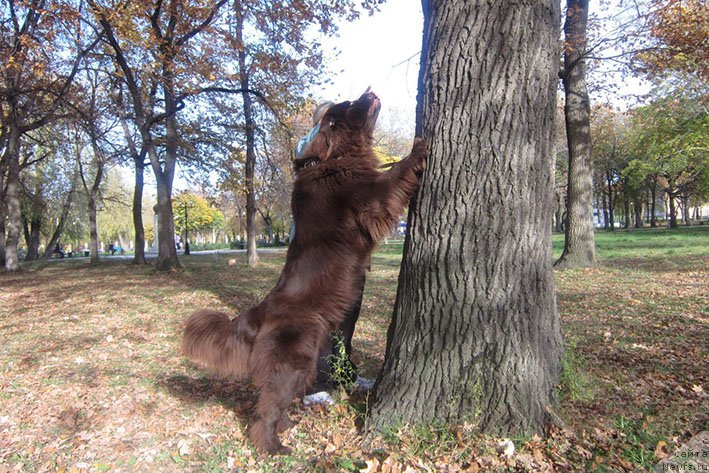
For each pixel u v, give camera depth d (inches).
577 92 487.5
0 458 137.1
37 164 1151.0
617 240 1030.4
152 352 249.0
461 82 125.1
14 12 634.8
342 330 163.2
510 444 117.7
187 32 568.4
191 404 174.4
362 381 172.9
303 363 134.6
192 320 146.3
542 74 123.4
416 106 141.8
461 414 126.0
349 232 138.0
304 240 141.3
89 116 765.3
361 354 228.4
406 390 131.9
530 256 126.9
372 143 156.6
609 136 1573.6
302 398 163.9
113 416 164.4
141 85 687.1
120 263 975.0
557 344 137.2
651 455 114.5
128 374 211.0
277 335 134.3
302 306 136.8
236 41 543.2
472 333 125.9
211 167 751.1
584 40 451.2
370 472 113.7
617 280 411.5
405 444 122.6
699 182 1608.0
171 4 525.3
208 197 820.6
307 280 138.3
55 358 241.1
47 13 461.4
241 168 721.0
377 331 277.7
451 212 127.3
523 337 125.6
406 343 135.3
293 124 673.6
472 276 125.7
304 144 178.2
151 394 185.2
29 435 151.9
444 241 128.3
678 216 3518.7
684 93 841.5
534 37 121.5
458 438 120.0
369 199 135.5
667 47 461.7
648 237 1095.6
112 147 834.2
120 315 359.9
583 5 463.2
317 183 141.3
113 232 2101.4
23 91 716.0
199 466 129.9
